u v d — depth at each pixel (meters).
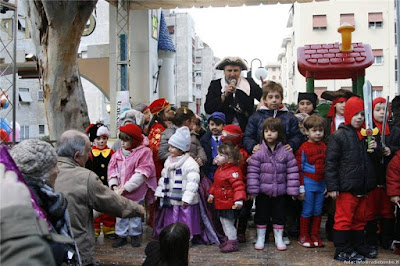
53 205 2.08
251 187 4.00
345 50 6.39
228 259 3.80
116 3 10.84
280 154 4.04
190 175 4.16
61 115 5.78
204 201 4.39
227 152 4.01
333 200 4.27
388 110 4.18
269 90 4.42
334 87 26.39
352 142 3.67
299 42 28.94
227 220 4.09
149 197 4.46
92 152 4.70
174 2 10.48
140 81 11.65
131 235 4.20
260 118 4.44
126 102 9.67
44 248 1.27
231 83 4.91
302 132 4.43
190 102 32.91
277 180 4.01
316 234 4.21
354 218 3.77
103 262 3.75
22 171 2.03
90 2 5.42
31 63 14.19
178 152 4.22
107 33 21.33
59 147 2.85
